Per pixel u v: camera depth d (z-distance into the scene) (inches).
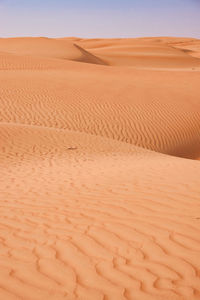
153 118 710.5
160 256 146.0
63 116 685.9
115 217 190.7
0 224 197.3
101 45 3902.6
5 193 265.7
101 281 131.2
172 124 693.3
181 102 806.5
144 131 658.2
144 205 203.3
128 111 731.4
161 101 802.8
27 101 745.0
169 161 351.9
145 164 333.1
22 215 210.4
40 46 2265.0
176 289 123.3
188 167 298.8
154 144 624.4
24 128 535.5
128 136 636.1
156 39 6195.9
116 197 223.8
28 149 441.4
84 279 133.1
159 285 126.5
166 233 165.2
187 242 155.1
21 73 1037.8
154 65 2559.1
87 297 121.4
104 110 726.5
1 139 470.9
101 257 148.9
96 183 266.4
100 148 466.9
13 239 174.2
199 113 751.7
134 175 277.6
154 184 243.0
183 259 142.3
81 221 190.5
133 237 164.7
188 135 671.1
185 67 2513.5
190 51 4097.0
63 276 135.8
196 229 165.8
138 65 2507.4
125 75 1120.2
